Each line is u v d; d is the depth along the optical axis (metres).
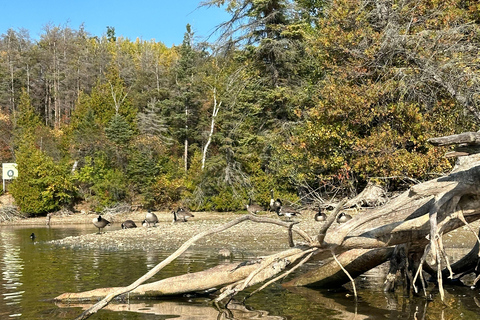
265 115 31.19
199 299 7.96
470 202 6.92
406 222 7.28
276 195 29.77
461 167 6.75
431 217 6.67
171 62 76.62
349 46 19.77
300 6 30.45
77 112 50.56
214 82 43.62
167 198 37.88
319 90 22.72
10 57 67.88
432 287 8.85
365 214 7.54
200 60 47.66
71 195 38.56
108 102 50.56
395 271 8.39
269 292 8.50
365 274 10.41
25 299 7.64
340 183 20.81
